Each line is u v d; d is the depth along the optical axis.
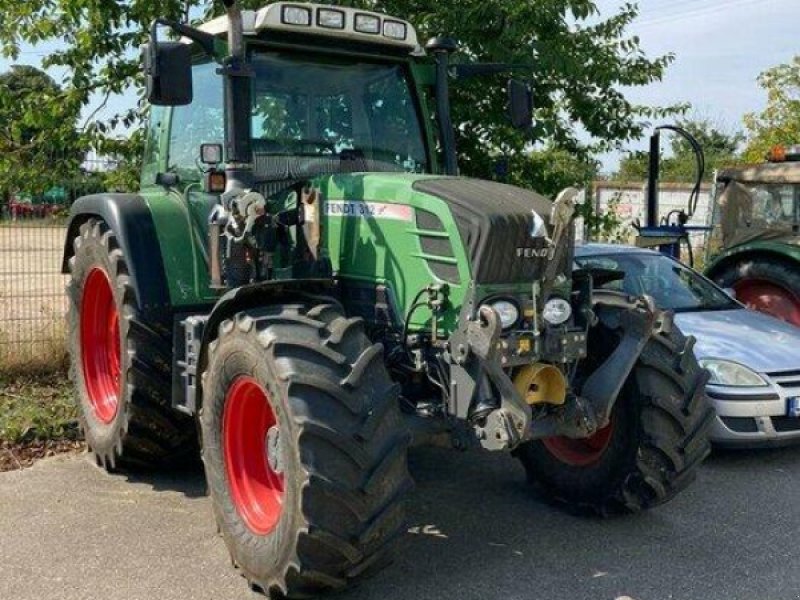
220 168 4.70
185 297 4.95
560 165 9.01
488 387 3.83
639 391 4.46
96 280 5.70
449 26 7.89
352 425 3.45
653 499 4.57
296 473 3.42
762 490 5.37
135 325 4.93
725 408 5.78
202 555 4.23
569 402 4.16
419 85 5.33
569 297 4.11
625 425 4.57
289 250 4.60
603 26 8.67
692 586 3.99
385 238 4.23
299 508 3.39
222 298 3.99
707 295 7.40
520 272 3.90
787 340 6.45
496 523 4.73
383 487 3.45
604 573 4.12
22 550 4.25
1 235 8.62
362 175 4.46
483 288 3.83
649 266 7.49
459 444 3.99
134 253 4.97
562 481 4.89
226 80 4.38
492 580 4.02
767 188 8.66
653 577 4.08
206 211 4.96
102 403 5.68
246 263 4.32
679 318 6.76
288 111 4.88
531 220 3.91
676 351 4.57
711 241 9.20
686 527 4.72
